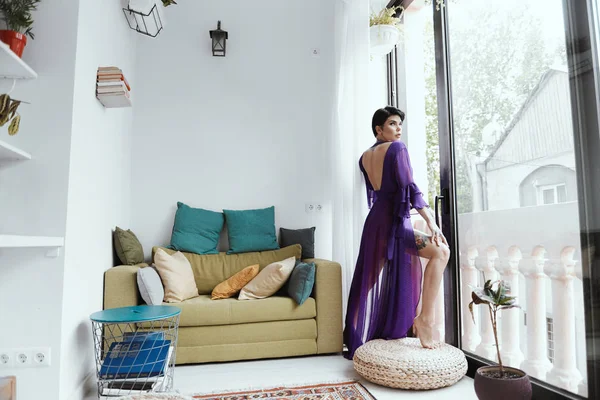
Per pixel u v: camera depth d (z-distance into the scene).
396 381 2.24
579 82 1.77
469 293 2.55
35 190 2.07
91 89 2.46
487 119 2.38
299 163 3.91
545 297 1.97
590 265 1.71
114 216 3.11
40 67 2.13
